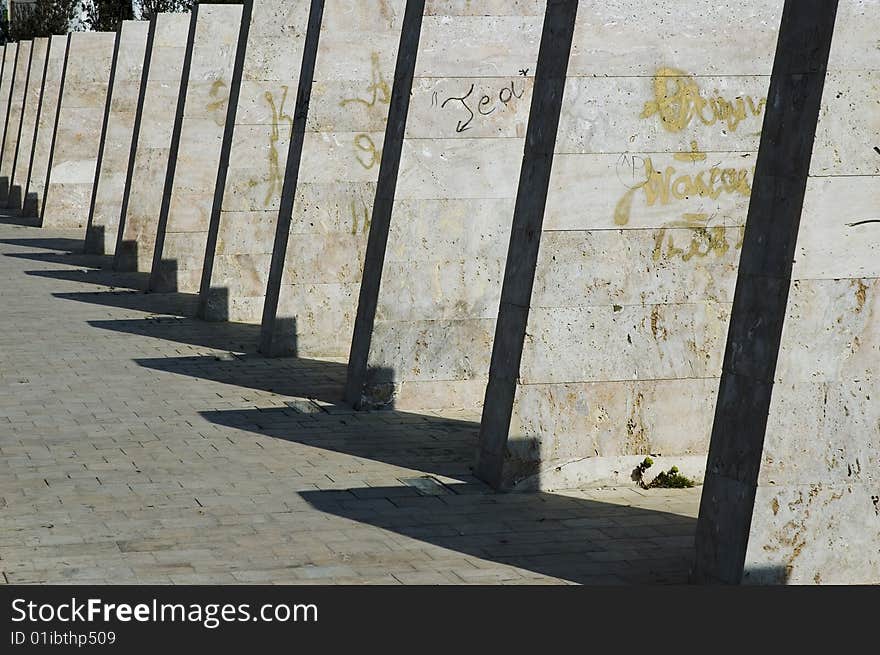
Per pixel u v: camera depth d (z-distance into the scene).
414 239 15.93
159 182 29.69
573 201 12.67
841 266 9.52
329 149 19.48
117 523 11.40
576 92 12.61
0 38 69.62
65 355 19.66
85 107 40.16
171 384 17.59
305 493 12.48
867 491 9.73
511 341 12.84
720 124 13.01
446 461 13.80
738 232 13.13
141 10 60.94
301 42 22.30
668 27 12.81
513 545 10.96
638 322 12.95
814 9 9.46
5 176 48.66
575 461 12.88
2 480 12.79
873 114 9.48
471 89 15.79
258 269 22.88
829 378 9.57
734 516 9.69
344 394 16.70
